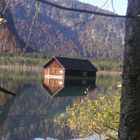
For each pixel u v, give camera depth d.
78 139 19.84
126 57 4.03
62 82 87.62
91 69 97.81
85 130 13.89
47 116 35.47
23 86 65.69
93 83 86.19
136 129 3.97
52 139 25.84
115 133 12.10
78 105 15.02
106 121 12.47
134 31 3.95
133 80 3.97
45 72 97.00
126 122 4.00
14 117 34.25
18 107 40.38
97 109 13.87
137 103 3.96
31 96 51.78
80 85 80.00
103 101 14.02
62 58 96.81
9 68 122.12
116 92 14.62
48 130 28.47
